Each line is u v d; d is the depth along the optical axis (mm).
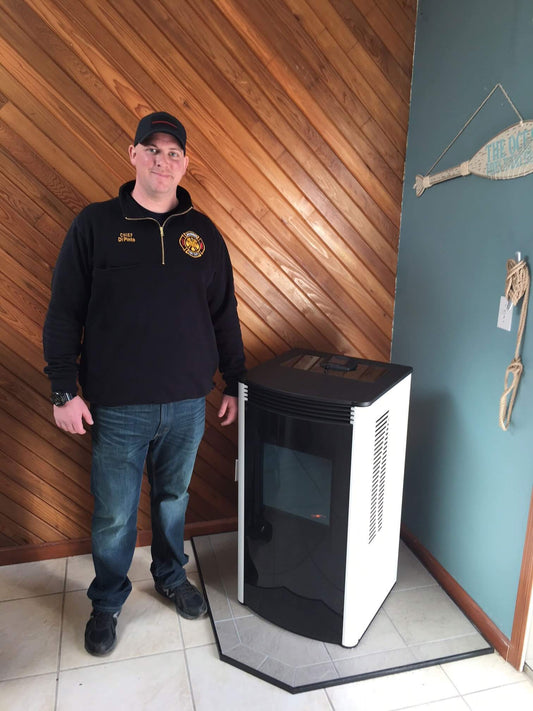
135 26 1714
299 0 1805
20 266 1806
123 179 1814
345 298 2146
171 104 1802
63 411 1534
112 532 1648
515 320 1534
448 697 1523
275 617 1746
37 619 1774
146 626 1762
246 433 1658
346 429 1480
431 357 1972
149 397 1537
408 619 1793
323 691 1535
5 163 1724
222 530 2250
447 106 1788
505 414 1585
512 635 1608
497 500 1652
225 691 1529
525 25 1430
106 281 1465
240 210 1951
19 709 1456
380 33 1906
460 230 1764
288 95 1883
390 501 1770
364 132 1986
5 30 1638
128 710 1465
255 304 2057
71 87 1715
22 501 2008
